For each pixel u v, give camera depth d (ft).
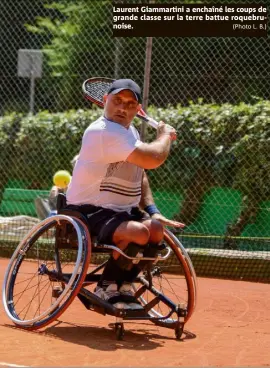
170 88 41.96
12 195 44.75
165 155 19.36
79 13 54.44
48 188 45.27
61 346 17.72
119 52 43.39
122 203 19.80
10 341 17.88
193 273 20.33
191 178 40.27
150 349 18.20
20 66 49.14
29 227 40.09
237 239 37.24
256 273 34.63
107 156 19.27
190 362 16.84
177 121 40.93
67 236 20.02
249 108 39.70
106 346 18.15
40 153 45.37
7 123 46.03
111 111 19.72
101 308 19.57
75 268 18.54
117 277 19.76
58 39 58.03
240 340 20.12
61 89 49.39
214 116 40.32
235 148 39.55
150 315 20.74
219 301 27.14
